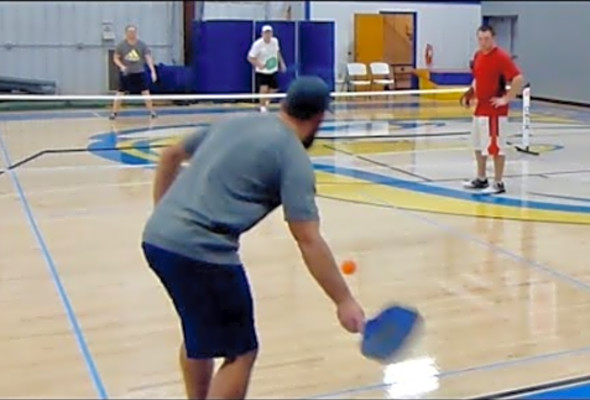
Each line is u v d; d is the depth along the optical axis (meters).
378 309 4.61
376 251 5.93
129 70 14.92
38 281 5.13
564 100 19.23
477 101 8.06
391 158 10.64
